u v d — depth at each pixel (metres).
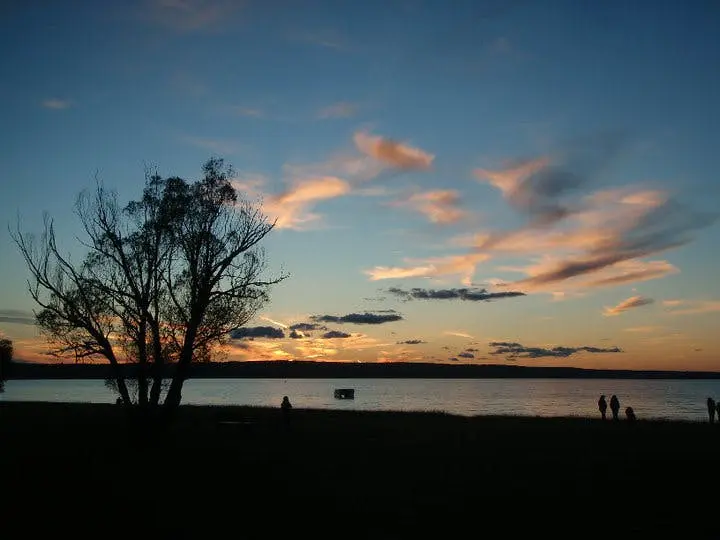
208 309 30.47
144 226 30.31
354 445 26.84
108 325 29.80
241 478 18.73
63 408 52.72
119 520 13.82
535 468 20.12
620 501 15.27
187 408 54.97
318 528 13.10
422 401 111.12
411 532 12.75
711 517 13.66
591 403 102.19
